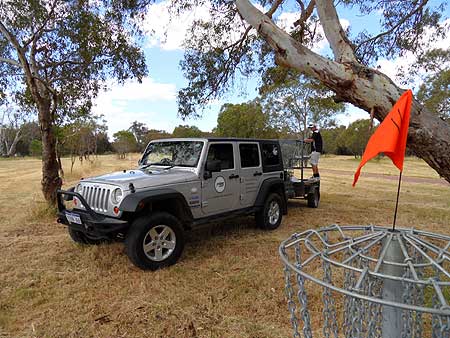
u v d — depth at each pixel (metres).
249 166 5.91
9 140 55.59
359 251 1.67
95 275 3.98
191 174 4.88
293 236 1.95
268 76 8.48
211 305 3.29
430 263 1.53
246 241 5.47
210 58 7.78
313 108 20.20
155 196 4.17
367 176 19.09
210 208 5.11
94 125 23.48
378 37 6.68
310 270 4.16
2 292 3.56
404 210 8.34
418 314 1.94
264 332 2.83
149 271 4.12
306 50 3.08
